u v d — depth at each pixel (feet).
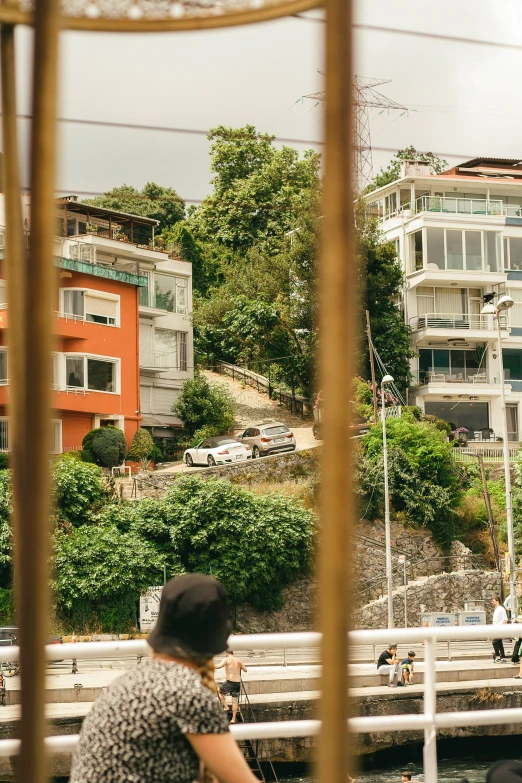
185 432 172.96
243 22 6.17
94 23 6.33
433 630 12.91
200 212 244.01
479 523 136.77
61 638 95.71
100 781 8.02
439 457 134.00
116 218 175.42
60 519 110.52
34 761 4.41
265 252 221.05
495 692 71.10
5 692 47.06
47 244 4.54
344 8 4.49
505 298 112.37
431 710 12.96
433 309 189.88
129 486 128.77
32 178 4.56
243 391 199.52
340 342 4.44
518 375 191.93
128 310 159.33
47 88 4.54
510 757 70.95
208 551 112.68
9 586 103.09
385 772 63.62
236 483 132.26
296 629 115.14
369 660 82.79
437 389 181.06
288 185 230.48
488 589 125.39
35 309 4.53
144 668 8.55
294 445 148.15
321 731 4.42
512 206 200.64
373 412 146.00
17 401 4.68
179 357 179.22
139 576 106.11
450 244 189.16
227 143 237.66
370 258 179.83
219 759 8.13
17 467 4.59
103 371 153.89
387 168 283.38
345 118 4.51
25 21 5.28
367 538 127.85
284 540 115.03
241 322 190.80
